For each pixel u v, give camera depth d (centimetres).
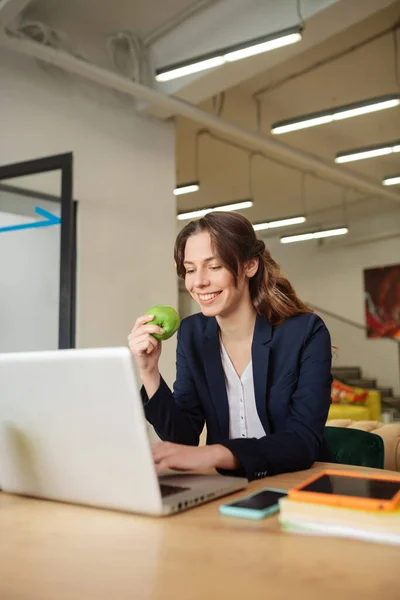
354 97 643
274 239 1276
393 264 1080
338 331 1054
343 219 1145
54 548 71
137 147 530
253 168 870
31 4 439
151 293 526
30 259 415
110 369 81
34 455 94
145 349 134
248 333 150
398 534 71
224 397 150
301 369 141
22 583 59
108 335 486
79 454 88
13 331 415
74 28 479
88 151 489
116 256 501
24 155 445
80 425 87
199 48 466
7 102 438
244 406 150
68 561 66
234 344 153
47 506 94
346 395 856
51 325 435
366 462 164
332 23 394
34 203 402
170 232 550
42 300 428
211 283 140
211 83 475
